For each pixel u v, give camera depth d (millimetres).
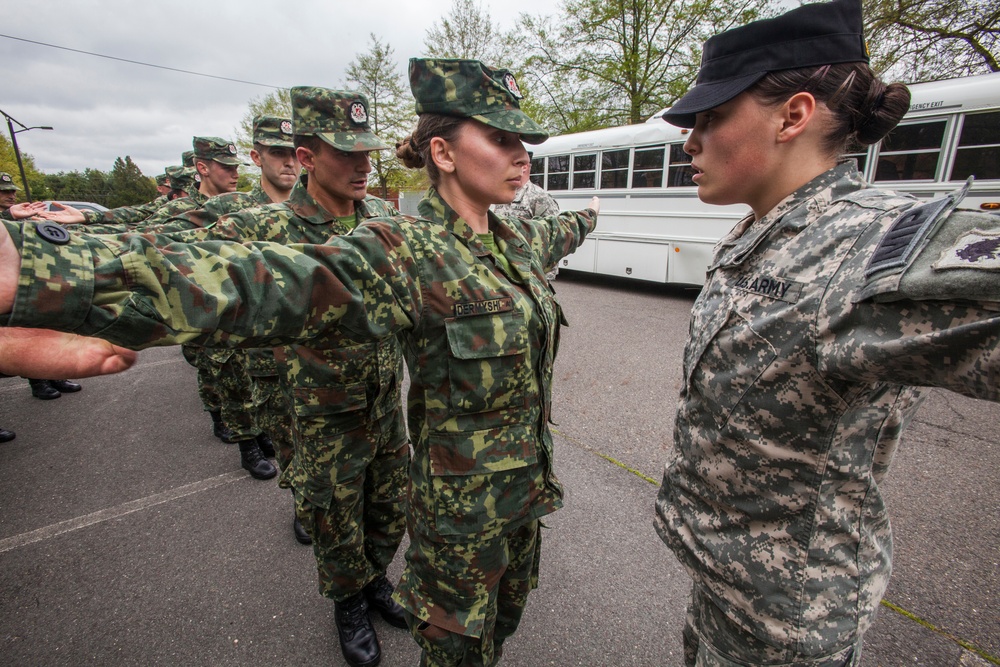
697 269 6930
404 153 1251
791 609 815
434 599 1218
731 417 826
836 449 750
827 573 807
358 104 1905
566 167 8531
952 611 1803
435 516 1150
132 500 2713
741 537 864
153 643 1803
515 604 1438
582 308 6746
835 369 653
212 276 700
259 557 2246
